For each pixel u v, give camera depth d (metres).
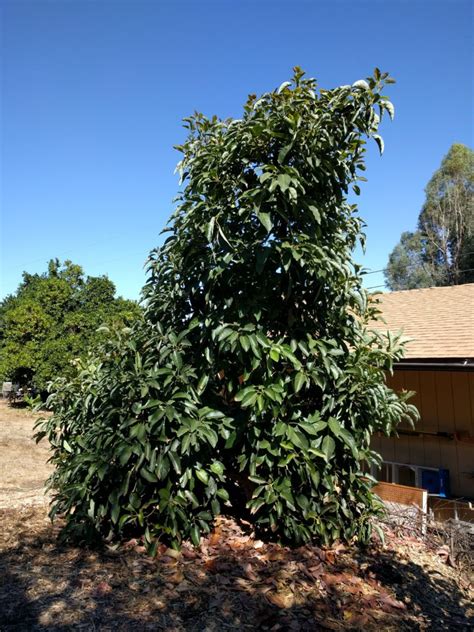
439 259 34.25
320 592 2.65
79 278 17.08
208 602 2.45
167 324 3.46
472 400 5.78
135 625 2.22
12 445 8.90
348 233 3.48
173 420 2.92
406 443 6.13
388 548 3.62
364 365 3.18
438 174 33.91
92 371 3.78
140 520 2.89
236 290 3.09
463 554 3.59
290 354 2.88
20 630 2.13
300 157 3.05
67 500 3.11
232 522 3.53
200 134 3.49
